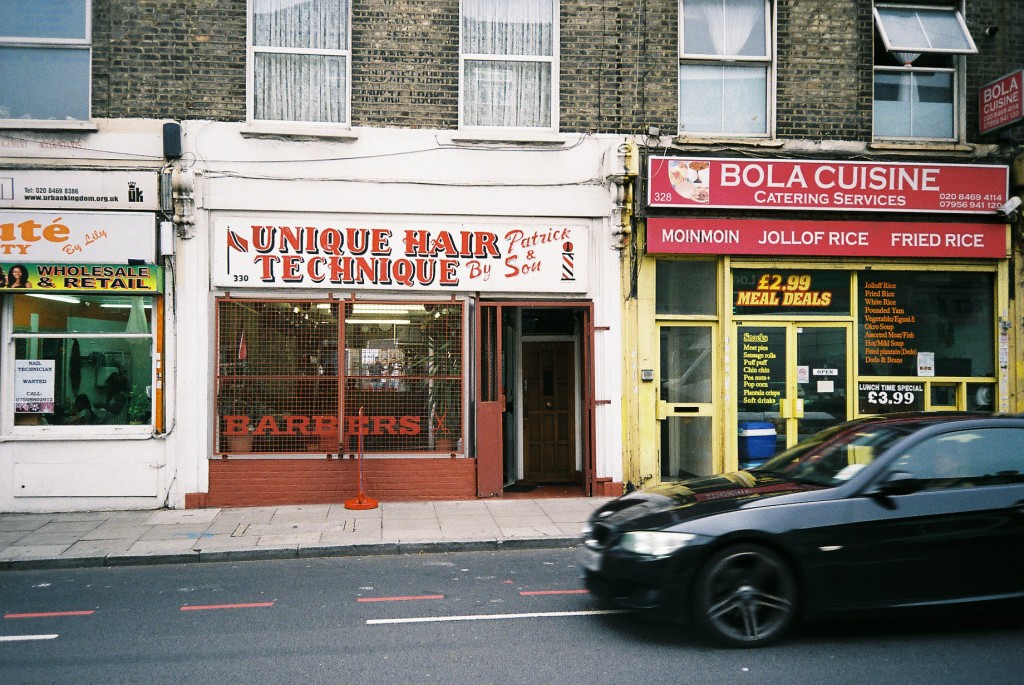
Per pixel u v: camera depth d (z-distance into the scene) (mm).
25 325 10078
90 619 6027
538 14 11055
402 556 8125
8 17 10117
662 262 11039
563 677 4707
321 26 10703
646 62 10938
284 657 5113
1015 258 11312
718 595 5152
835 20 11211
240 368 10250
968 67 11461
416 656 5102
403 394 10516
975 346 11438
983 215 11125
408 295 10555
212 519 9461
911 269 11211
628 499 6211
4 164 9773
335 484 10367
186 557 7930
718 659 4984
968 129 11430
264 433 10281
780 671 4766
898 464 5418
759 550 5168
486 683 4629
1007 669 4785
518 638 5445
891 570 5215
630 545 5305
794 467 6141
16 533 8805
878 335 11281
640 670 4809
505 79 11016
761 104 11336
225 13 10305
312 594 6680
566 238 10664
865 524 5227
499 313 10648
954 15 11617
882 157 11203
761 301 11078
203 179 10117
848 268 11156
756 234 10781
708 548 5125
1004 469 5496
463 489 10547
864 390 11250
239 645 5363
